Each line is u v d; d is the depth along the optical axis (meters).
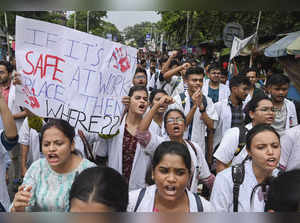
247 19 9.20
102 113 2.44
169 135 2.64
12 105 3.73
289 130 2.56
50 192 1.89
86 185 1.29
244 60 11.16
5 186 2.63
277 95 3.44
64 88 2.32
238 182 1.95
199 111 3.73
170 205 1.75
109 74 2.44
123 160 2.71
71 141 1.95
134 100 2.73
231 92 3.77
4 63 3.78
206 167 2.68
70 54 2.30
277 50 7.05
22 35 2.20
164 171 1.70
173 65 6.34
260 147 1.89
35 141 3.24
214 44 14.87
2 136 2.34
